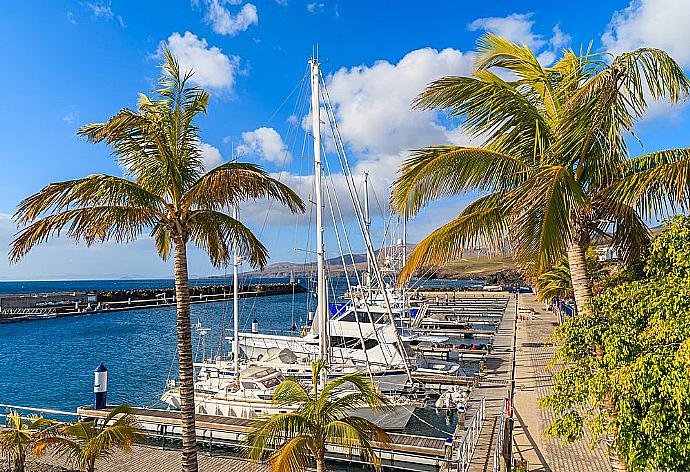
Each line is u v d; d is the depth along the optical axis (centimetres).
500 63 1044
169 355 3906
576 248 968
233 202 1089
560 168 848
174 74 1113
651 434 783
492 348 3341
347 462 1570
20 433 1159
